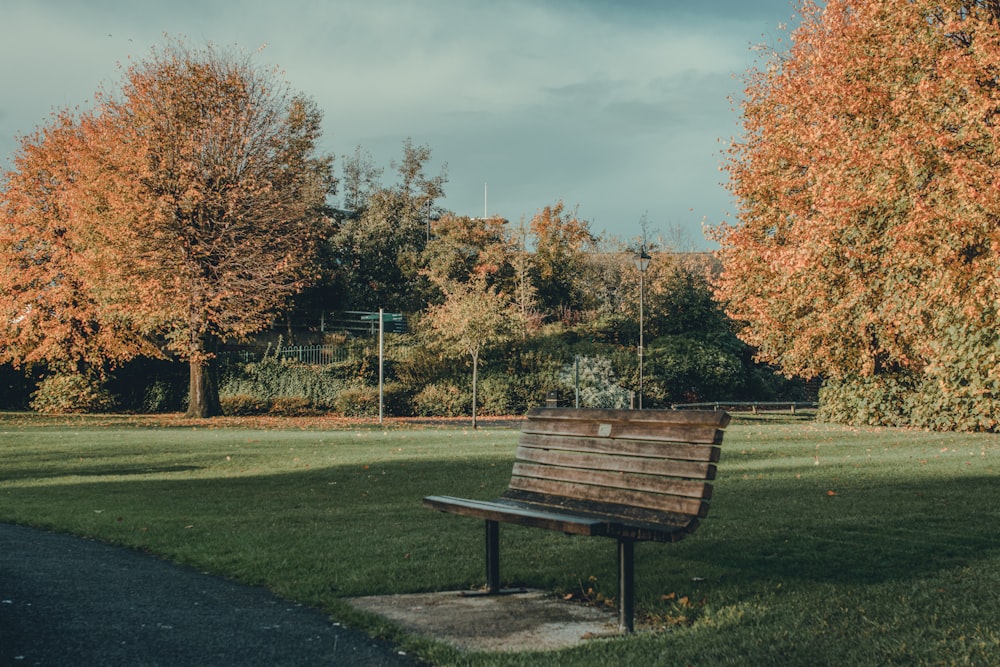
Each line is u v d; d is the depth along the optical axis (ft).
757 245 76.79
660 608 16.84
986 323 54.03
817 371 83.15
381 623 15.67
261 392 118.73
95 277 101.60
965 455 46.39
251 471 45.19
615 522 15.65
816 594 17.03
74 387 110.01
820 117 64.49
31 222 109.81
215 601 17.49
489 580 18.58
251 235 106.01
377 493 35.70
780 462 44.73
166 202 101.35
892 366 80.23
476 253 171.83
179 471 45.73
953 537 22.84
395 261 166.30
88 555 22.31
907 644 13.53
